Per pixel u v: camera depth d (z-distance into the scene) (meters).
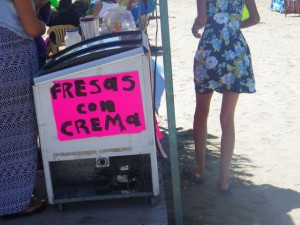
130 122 3.69
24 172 3.77
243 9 4.54
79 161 3.90
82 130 3.70
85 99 3.64
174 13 19.36
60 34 7.13
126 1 6.78
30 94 3.68
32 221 3.83
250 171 5.33
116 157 3.88
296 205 4.61
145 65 3.59
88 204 4.04
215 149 5.89
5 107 3.61
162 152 4.70
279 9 19.11
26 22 3.54
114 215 3.86
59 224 3.77
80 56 3.73
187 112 7.32
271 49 11.96
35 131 3.78
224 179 4.77
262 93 8.11
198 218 4.39
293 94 8.01
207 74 4.41
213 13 4.39
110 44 3.91
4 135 3.66
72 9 7.46
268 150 5.86
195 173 4.98
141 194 3.85
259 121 6.80
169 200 4.64
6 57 3.55
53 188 3.85
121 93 3.63
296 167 5.39
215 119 6.89
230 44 4.35
